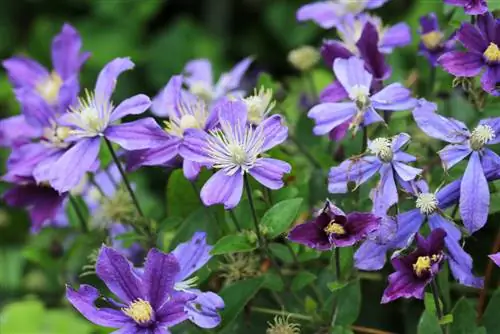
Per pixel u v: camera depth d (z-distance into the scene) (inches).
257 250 54.2
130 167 51.8
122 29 81.0
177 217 54.3
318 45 76.2
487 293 54.6
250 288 51.9
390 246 50.0
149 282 49.2
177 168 53.2
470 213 49.8
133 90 77.0
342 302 52.3
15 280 64.7
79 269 59.4
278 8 79.2
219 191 50.0
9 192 54.9
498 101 53.2
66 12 89.5
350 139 54.6
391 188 50.2
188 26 77.9
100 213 56.7
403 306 55.2
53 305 62.6
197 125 52.4
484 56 51.1
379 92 51.8
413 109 51.2
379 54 53.2
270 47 82.2
